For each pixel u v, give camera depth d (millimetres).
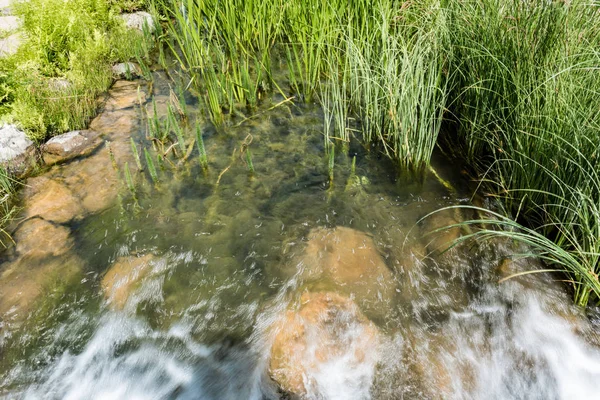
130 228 3086
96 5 5336
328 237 2996
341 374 2328
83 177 3508
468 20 3600
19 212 3193
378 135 3912
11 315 2555
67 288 2713
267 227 3100
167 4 6035
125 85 4762
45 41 4453
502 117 3336
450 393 2281
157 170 3582
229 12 4668
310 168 3633
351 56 3955
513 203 3178
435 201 3307
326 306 2523
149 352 2488
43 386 2336
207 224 3127
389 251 2920
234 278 2773
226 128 4090
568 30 3066
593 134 2666
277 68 4973
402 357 2400
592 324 2508
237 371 2375
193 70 4855
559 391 2334
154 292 2709
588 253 2402
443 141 3900
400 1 4441
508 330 2521
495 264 2814
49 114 3900
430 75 3342
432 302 2650
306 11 4699
